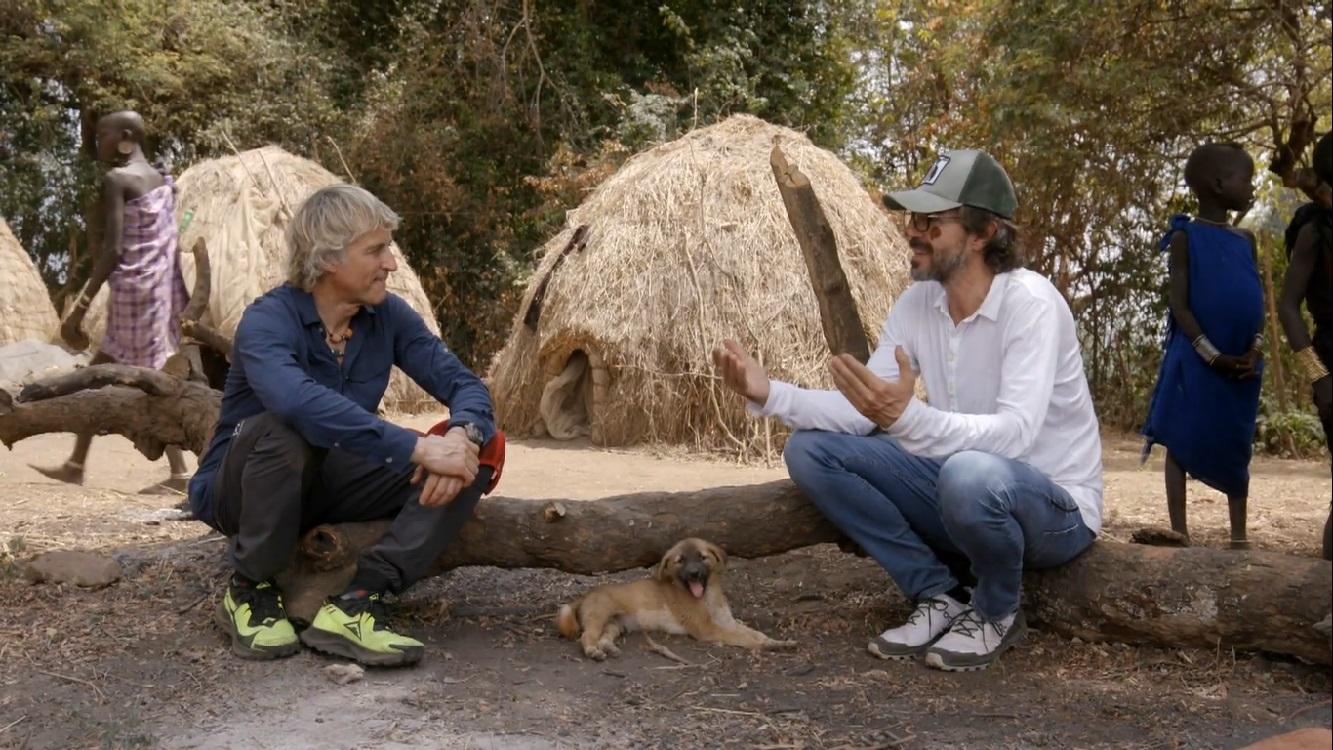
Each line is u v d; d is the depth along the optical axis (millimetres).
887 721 3236
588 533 4070
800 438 3861
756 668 3691
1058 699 3404
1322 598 3420
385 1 18422
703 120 16578
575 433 10664
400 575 3723
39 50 15578
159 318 7508
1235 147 5047
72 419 5863
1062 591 3840
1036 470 3627
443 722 3191
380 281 3764
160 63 15828
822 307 4586
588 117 17656
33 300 12609
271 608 3750
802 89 17766
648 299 10039
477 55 17281
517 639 3975
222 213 11367
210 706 3279
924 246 3746
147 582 4379
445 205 17312
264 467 3545
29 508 5797
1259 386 4953
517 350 11109
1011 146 11656
